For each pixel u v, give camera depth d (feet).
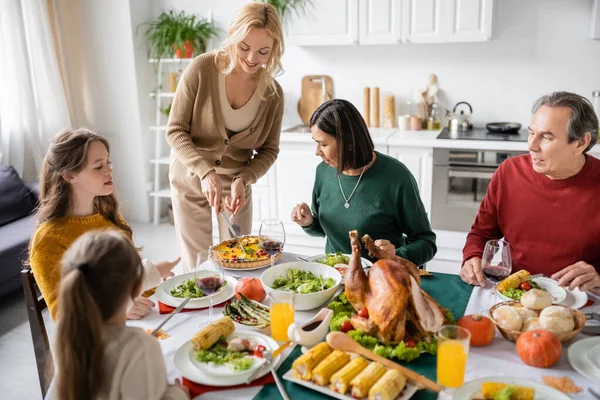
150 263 5.46
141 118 14.97
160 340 4.49
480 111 13.37
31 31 13.51
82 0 14.43
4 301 10.74
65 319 3.37
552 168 5.72
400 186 6.35
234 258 5.98
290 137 12.96
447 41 12.07
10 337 9.36
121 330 3.69
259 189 13.65
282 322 4.33
